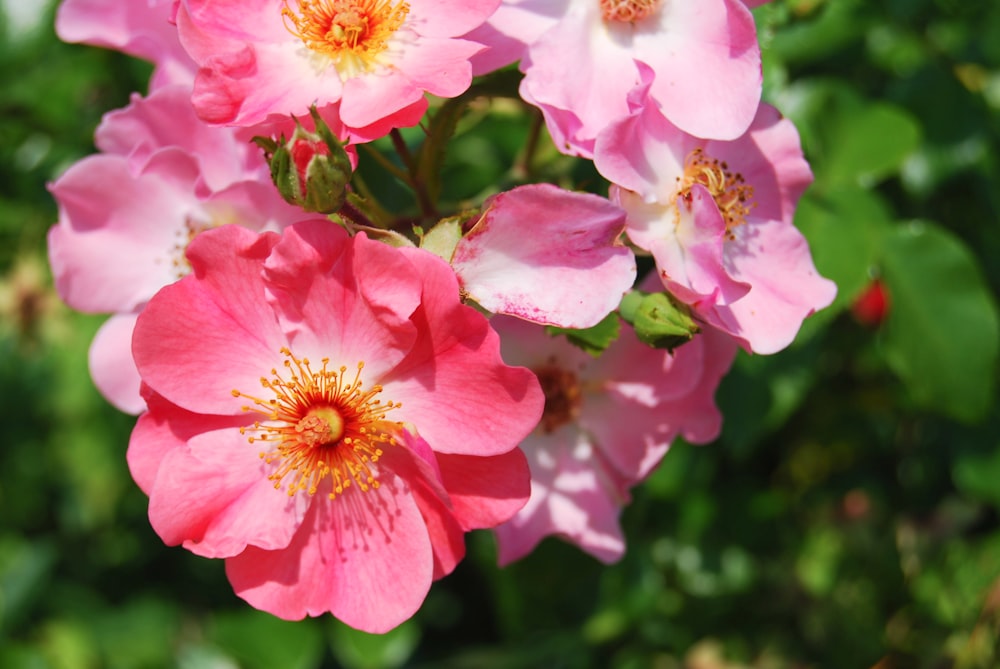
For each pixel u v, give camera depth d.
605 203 0.30
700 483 0.46
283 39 0.33
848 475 0.51
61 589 0.54
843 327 0.47
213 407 0.32
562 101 0.33
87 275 0.36
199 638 0.54
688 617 0.47
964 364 0.40
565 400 0.36
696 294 0.32
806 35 0.41
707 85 0.33
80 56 0.46
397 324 0.31
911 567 0.49
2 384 0.55
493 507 0.32
